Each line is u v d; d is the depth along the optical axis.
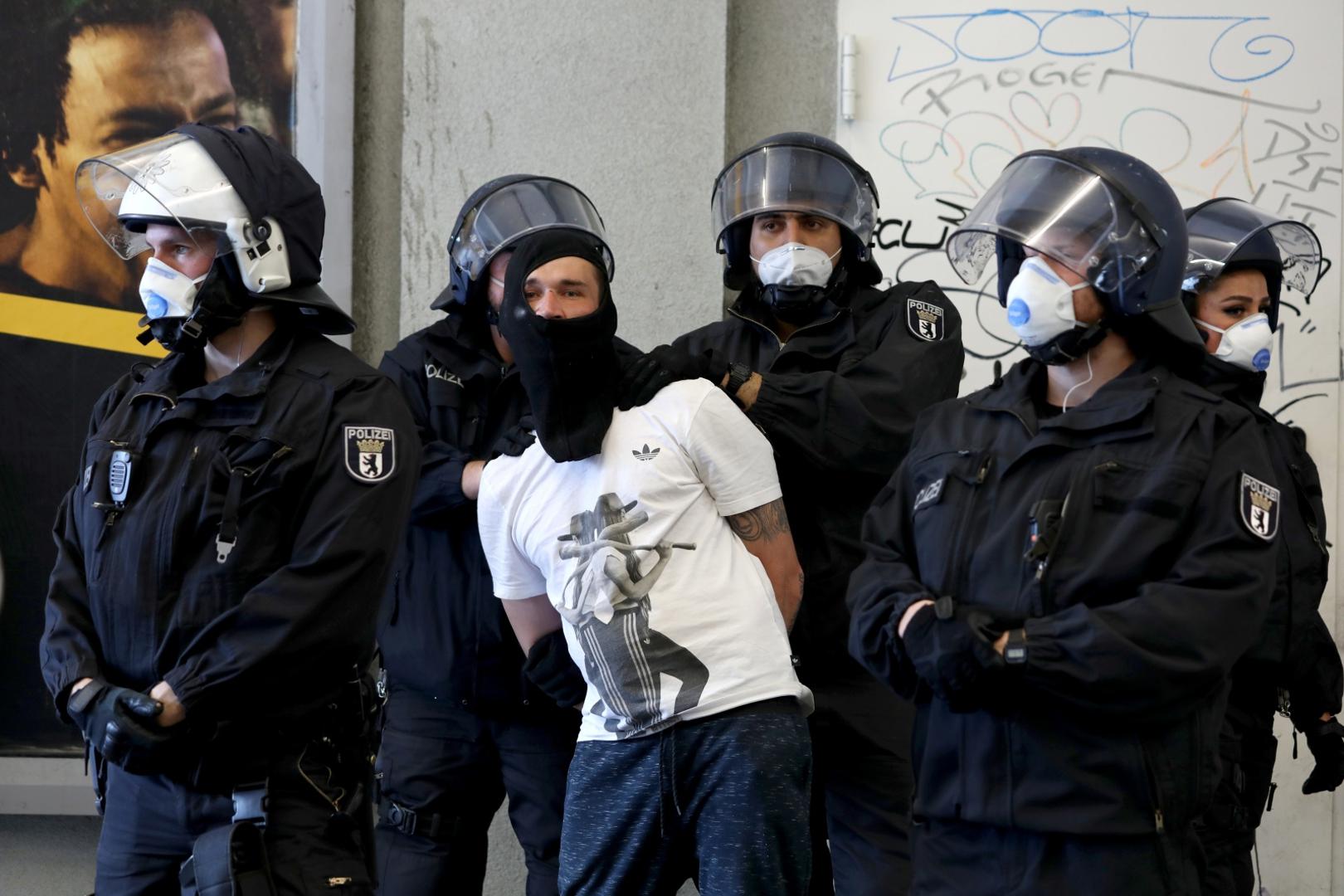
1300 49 5.46
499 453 3.84
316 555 3.26
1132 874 2.81
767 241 4.30
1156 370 3.03
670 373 3.62
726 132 5.60
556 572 3.51
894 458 4.10
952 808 2.99
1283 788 5.41
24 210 5.39
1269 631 3.76
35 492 5.36
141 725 3.13
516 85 5.48
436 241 5.48
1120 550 2.84
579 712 4.26
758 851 3.28
